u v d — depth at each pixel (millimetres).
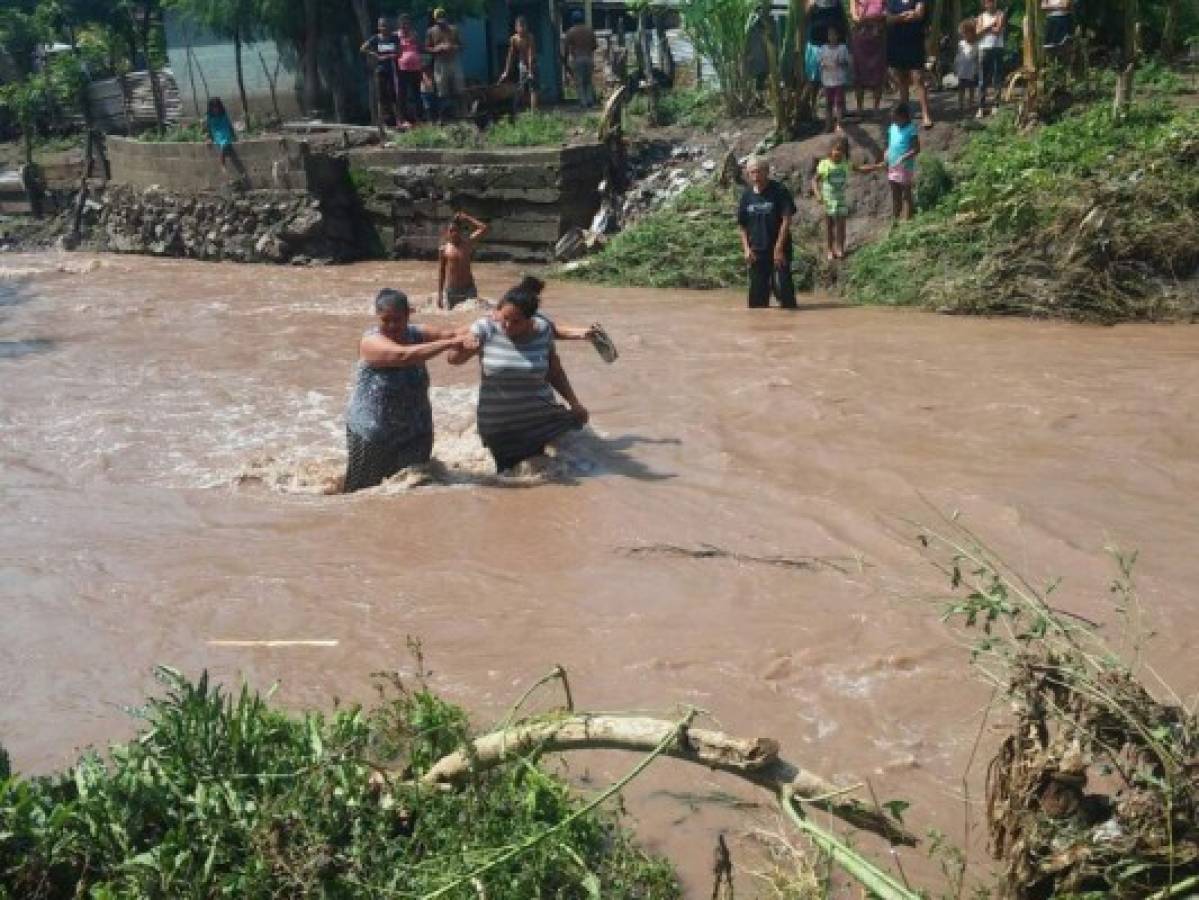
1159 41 20688
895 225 16703
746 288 17016
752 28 22031
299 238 21625
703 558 6883
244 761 4203
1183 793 3449
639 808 4523
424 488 8227
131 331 15000
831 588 6414
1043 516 7285
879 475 8125
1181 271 13828
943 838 4109
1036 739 3777
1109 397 9883
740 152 20359
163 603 6516
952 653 5629
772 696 5316
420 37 26547
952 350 11992
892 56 18250
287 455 9250
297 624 6215
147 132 28609
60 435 10055
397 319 8164
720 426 9461
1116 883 3426
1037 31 17719
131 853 3879
